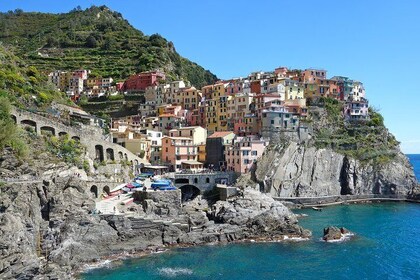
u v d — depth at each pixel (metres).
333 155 159.00
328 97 183.25
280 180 145.62
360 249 91.12
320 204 146.50
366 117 184.50
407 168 169.00
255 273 76.50
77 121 134.50
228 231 98.12
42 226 82.88
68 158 104.12
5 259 62.62
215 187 132.25
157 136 158.75
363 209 139.50
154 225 92.69
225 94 186.88
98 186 106.44
